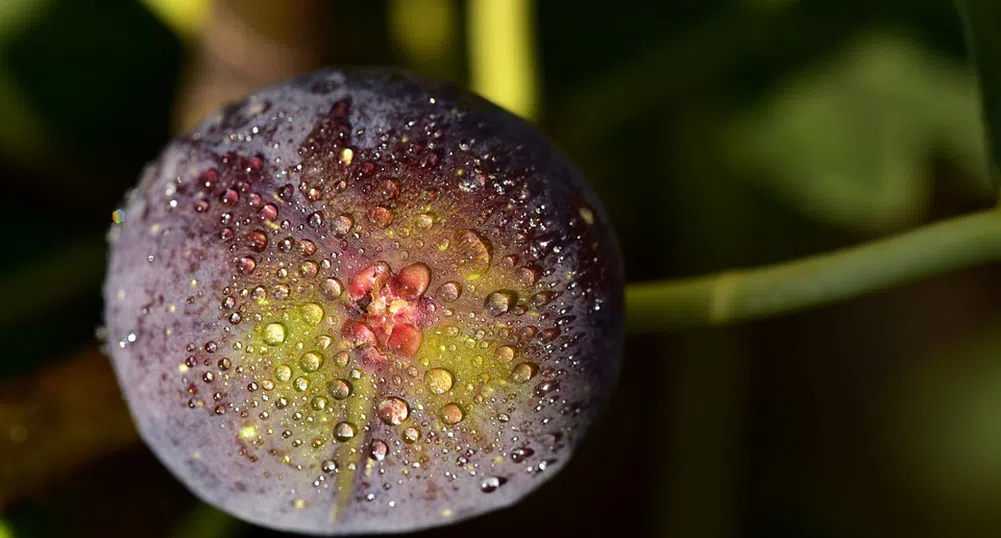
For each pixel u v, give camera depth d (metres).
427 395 0.21
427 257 0.21
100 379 0.25
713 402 0.33
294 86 0.22
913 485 0.35
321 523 0.21
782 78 0.33
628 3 0.33
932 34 0.32
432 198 0.21
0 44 0.31
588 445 0.34
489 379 0.21
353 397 0.21
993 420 0.36
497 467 0.21
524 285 0.21
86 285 0.30
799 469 0.35
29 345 0.30
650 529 0.33
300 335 0.21
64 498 0.29
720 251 0.33
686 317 0.23
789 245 0.33
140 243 0.22
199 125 0.22
